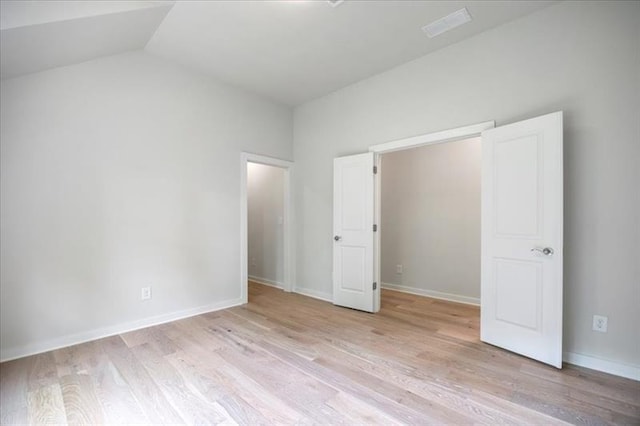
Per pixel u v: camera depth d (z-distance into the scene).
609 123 2.19
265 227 5.25
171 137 3.39
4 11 1.79
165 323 3.26
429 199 4.39
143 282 3.16
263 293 4.60
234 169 3.97
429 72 3.20
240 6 2.48
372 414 1.73
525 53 2.57
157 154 3.28
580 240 2.30
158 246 3.28
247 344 2.70
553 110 2.43
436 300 4.18
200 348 2.62
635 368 2.09
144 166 3.19
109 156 2.96
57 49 2.37
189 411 1.76
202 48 3.12
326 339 2.81
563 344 2.36
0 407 1.81
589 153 2.26
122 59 3.05
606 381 2.06
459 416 1.70
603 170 2.21
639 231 2.08
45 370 2.24
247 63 3.42
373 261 3.63
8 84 2.45
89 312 2.82
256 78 3.78
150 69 3.23
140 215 3.15
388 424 1.65
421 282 4.47
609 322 2.19
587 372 2.18
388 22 2.66
